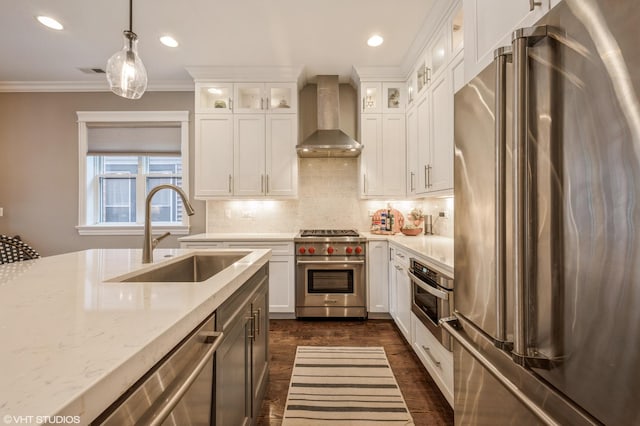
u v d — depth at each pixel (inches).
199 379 34.5
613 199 23.2
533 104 31.3
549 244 29.5
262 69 129.3
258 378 63.2
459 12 83.0
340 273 122.4
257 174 133.0
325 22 97.8
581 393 26.4
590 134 25.1
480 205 43.4
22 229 143.0
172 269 62.8
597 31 24.3
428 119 104.7
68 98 144.1
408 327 93.3
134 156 146.9
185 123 143.7
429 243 99.0
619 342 22.9
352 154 140.6
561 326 28.4
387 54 119.1
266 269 73.2
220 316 40.4
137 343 22.0
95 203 148.1
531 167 31.3
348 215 147.3
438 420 64.1
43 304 30.8
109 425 20.0
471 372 47.8
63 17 93.8
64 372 18.0
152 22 96.7
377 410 67.3
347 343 101.4
